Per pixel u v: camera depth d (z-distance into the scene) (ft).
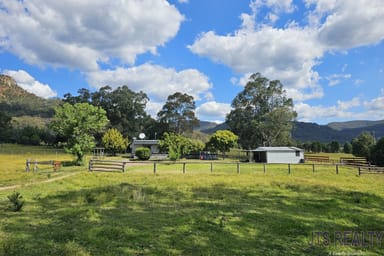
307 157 126.41
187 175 54.65
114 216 23.00
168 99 212.84
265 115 162.20
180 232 18.92
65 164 75.61
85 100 216.74
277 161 115.44
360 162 98.22
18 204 24.35
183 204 28.32
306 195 34.76
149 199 30.71
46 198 29.81
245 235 18.75
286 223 21.56
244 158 145.79
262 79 178.09
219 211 25.26
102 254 14.74
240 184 42.80
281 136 163.63
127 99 212.43
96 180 46.47
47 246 15.66
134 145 142.20
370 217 23.73
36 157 109.81
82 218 21.99
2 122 223.10
